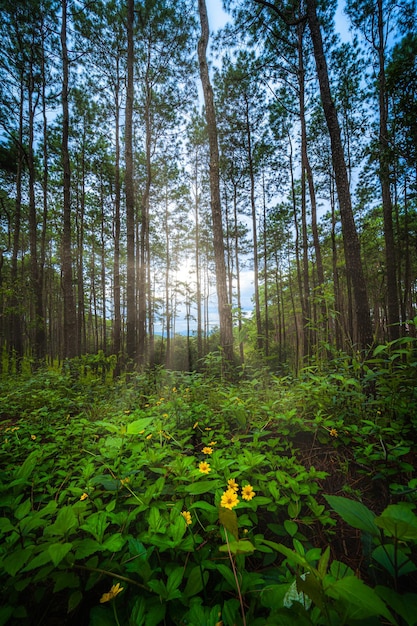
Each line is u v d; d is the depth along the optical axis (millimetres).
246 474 1628
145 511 1393
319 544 1393
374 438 2117
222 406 2545
